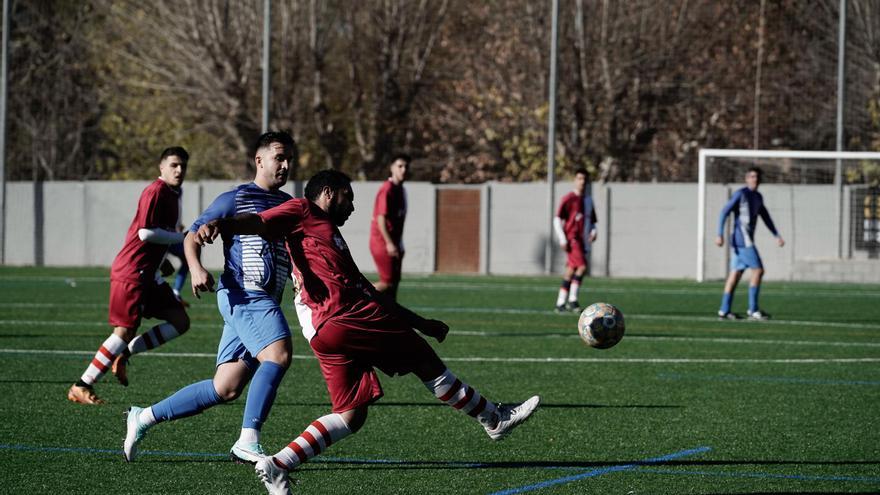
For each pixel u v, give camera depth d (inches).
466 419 900.0
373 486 669.3
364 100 4001.0
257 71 3814.0
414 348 639.8
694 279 2989.7
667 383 1110.4
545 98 3720.5
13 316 1765.5
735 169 3289.9
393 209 1508.4
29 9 3828.7
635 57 3521.2
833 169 3189.0
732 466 731.4
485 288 2529.5
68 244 3378.4
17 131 3777.1
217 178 4124.0
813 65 3230.8
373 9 3897.6
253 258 671.8
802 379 1143.6
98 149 4097.0
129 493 643.5
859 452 778.2
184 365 1217.4
